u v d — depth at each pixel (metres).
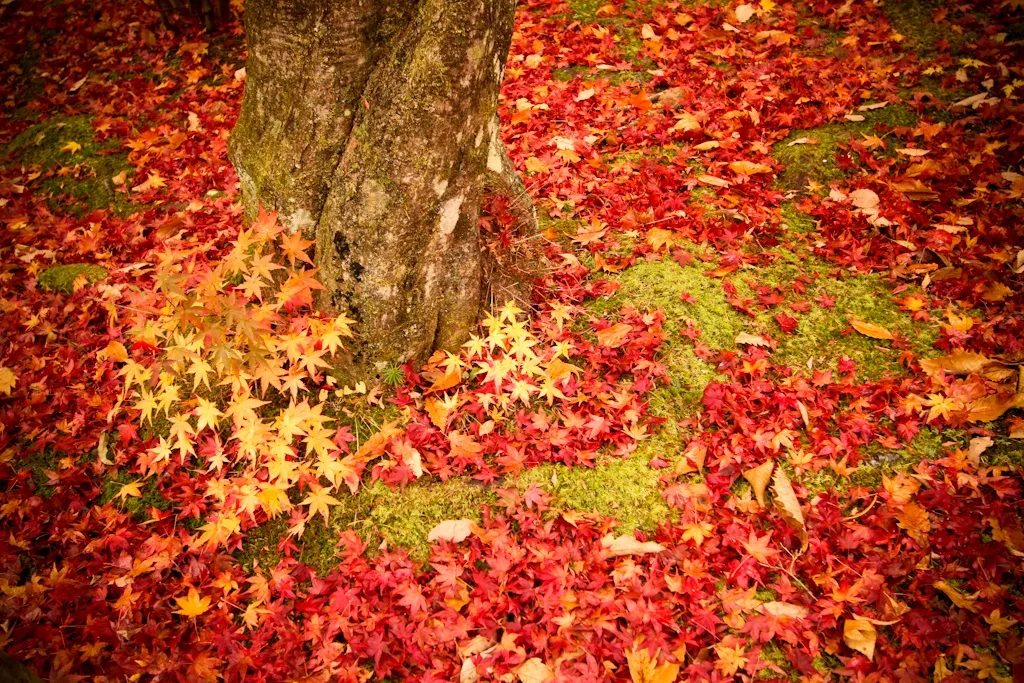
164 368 2.67
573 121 4.83
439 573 2.71
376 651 2.53
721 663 2.43
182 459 3.04
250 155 3.02
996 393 3.01
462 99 2.77
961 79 4.49
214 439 3.09
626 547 2.74
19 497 3.16
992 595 2.51
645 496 2.93
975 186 3.85
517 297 3.55
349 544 2.80
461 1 2.60
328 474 2.92
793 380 3.19
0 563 2.92
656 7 5.81
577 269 3.75
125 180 4.99
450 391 3.29
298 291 2.81
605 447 3.11
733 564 2.68
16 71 6.35
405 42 2.67
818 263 3.71
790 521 2.73
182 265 4.04
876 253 3.68
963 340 3.26
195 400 3.03
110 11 6.87
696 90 4.90
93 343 3.81
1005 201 3.73
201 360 2.79
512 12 2.93
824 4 5.43
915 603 2.54
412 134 2.74
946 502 2.74
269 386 3.23
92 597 2.77
